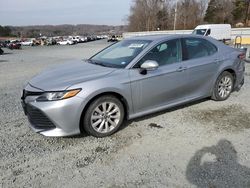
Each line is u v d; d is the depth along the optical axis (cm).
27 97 369
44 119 355
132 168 306
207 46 513
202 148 350
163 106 447
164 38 456
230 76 547
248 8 6259
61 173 299
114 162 320
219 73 518
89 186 275
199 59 485
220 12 6831
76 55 2048
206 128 412
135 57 414
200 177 286
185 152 340
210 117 457
